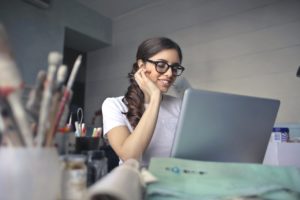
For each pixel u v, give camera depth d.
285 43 1.95
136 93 0.98
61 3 2.64
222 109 0.59
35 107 0.35
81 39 2.98
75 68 0.40
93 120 2.68
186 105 0.56
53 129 0.35
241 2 2.24
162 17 2.78
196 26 2.50
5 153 0.28
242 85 2.11
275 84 1.94
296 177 0.46
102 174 0.51
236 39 2.21
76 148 0.56
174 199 0.39
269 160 1.08
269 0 2.08
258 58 2.06
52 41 2.49
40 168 0.30
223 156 0.61
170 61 0.98
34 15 2.37
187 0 2.61
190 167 0.46
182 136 0.57
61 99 0.37
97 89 3.19
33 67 2.28
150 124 0.78
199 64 2.40
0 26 0.30
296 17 1.93
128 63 2.97
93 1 2.81
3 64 0.29
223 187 0.42
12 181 0.28
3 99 0.29
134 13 3.04
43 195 0.30
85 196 0.32
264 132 0.64
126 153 0.74
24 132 0.30
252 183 0.44
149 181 0.41
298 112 1.81
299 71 1.57
